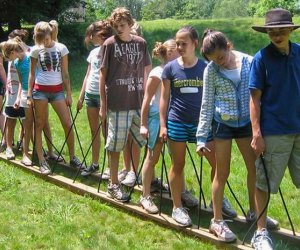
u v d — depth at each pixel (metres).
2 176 5.90
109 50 4.78
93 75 5.65
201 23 21.14
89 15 22.97
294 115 3.65
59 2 17.56
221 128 3.97
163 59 4.61
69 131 5.97
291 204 4.98
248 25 19.62
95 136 5.74
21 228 4.58
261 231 3.89
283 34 3.51
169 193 5.12
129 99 4.86
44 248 4.24
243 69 3.92
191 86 4.26
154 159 4.76
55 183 5.70
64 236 4.42
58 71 5.87
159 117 4.58
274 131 3.65
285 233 4.28
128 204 4.90
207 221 4.57
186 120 4.28
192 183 5.62
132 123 5.00
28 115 6.09
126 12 4.73
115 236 4.39
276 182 3.79
